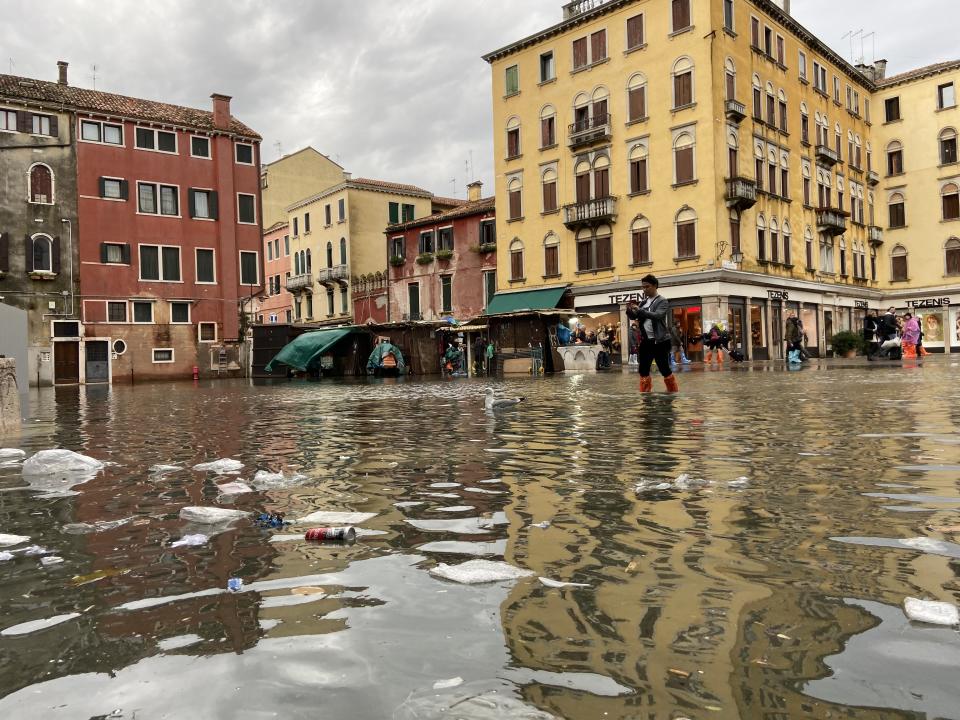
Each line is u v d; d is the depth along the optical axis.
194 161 40.94
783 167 39.38
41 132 36.81
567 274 39.53
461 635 1.83
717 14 34.03
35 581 2.41
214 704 1.48
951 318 47.09
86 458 5.29
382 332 35.56
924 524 2.87
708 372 21.22
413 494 3.85
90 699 1.52
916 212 48.56
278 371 37.25
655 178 35.62
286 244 62.59
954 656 1.64
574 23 38.44
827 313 43.50
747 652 1.68
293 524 3.20
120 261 38.72
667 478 4.07
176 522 3.32
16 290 36.03
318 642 1.81
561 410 9.00
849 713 1.38
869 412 7.58
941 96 47.16
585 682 1.54
